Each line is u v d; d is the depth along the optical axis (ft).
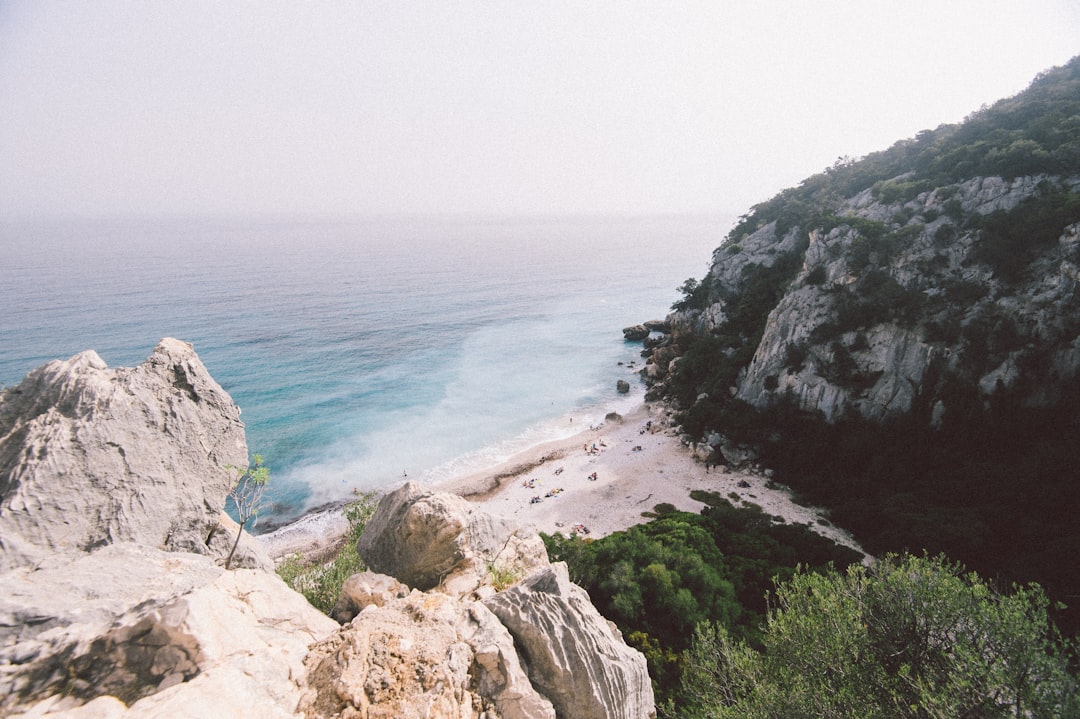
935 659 52.85
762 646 90.33
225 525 52.21
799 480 191.01
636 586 104.42
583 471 214.48
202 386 54.70
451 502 60.39
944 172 249.55
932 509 150.61
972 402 176.55
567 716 42.34
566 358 390.42
